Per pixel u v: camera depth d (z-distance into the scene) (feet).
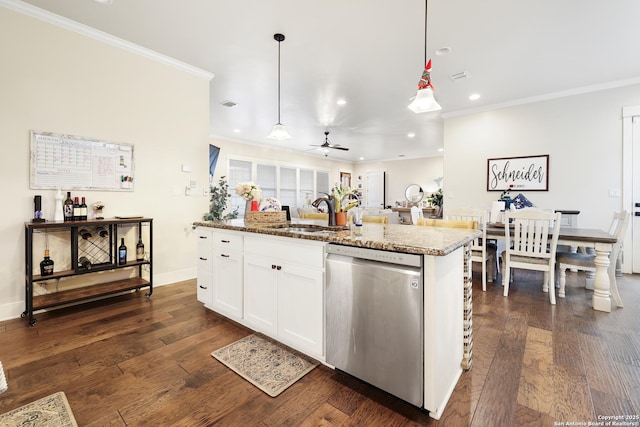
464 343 5.80
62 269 9.09
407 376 4.62
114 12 8.44
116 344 6.85
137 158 10.52
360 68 11.88
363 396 5.08
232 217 17.43
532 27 9.07
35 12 8.29
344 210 7.38
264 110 17.19
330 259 5.54
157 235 11.15
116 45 9.90
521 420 4.46
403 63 11.44
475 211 11.33
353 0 7.87
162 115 11.15
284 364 6.04
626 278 12.40
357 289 5.15
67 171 9.00
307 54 10.80
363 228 7.49
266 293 6.97
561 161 14.43
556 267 12.57
